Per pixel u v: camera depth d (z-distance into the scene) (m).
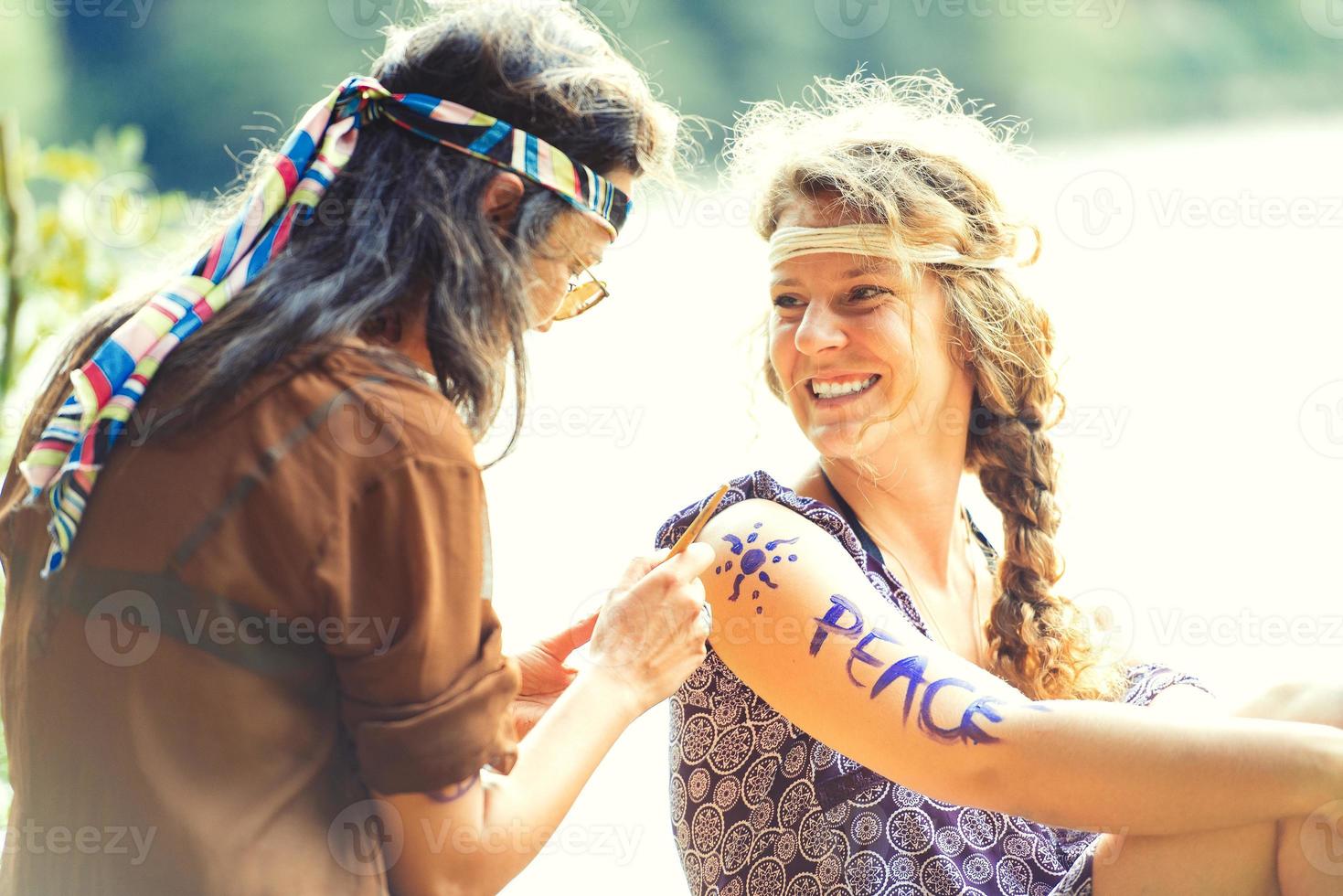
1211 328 13.54
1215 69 29.52
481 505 2.85
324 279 2.85
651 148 3.22
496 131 2.98
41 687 2.81
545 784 2.96
